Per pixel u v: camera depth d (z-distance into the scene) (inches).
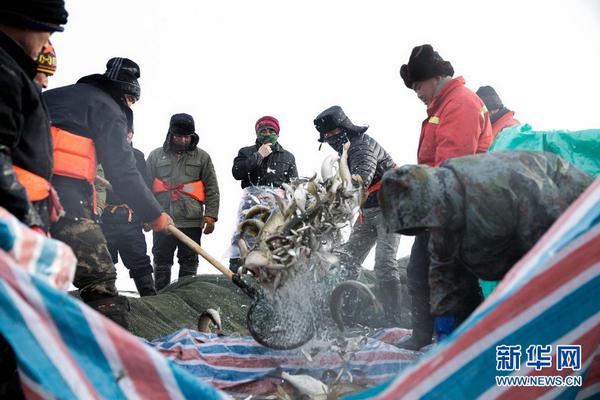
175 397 84.5
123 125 158.2
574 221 93.7
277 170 285.1
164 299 224.1
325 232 142.3
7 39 105.8
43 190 110.0
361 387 140.5
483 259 120.8
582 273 92.9
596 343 96.3
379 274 222.1
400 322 220.7
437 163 173.2
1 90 101.4
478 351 89.5
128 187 157.9
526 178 117.6
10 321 82.4
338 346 144.1
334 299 140.0
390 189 122.6
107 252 155.6
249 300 239.6
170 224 164.4
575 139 165.9
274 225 142.2
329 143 228.1
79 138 152.3
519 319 90.7
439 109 175.8
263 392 148.2
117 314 155.0
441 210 119.3
